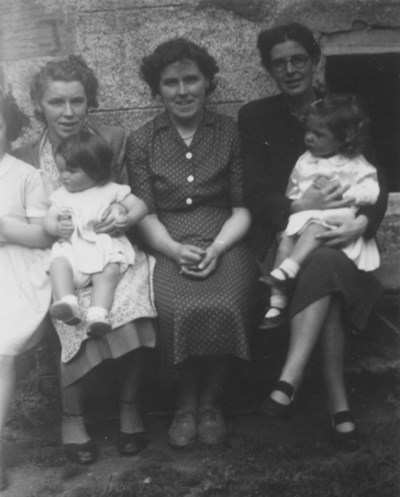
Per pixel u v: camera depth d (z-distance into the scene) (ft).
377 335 13.57
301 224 11.59
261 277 11.66
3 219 11.59
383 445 11.32
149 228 12.25
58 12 13.76
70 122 11.88
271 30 12.50
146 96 14.03
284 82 12.56
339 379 11.40
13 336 11.14
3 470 11.16
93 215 11.44
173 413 12.76
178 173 12.41
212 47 14.01
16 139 12.92
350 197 11.62
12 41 13.76
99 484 10.91
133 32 13.89
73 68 11.86
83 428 11.65
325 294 10.93
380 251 13.29
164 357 11.60
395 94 15.02
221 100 14.14
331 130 11.70
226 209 12.76
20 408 13.05
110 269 11.31
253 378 12.90
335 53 14.30
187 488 10.68
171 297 11.39
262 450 11.41
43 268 11.75
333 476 10.64
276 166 12.66
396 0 14.16
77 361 11.25
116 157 12.55
